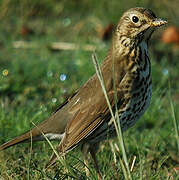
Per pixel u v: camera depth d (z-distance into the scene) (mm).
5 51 17312
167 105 14266
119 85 9984
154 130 12773
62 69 15664
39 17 20188
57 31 19188
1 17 19844
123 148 8461
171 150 11867
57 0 20547
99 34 18531
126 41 10266
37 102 13930
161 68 16438
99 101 10031
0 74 15078
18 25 19359
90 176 9836
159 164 10617
